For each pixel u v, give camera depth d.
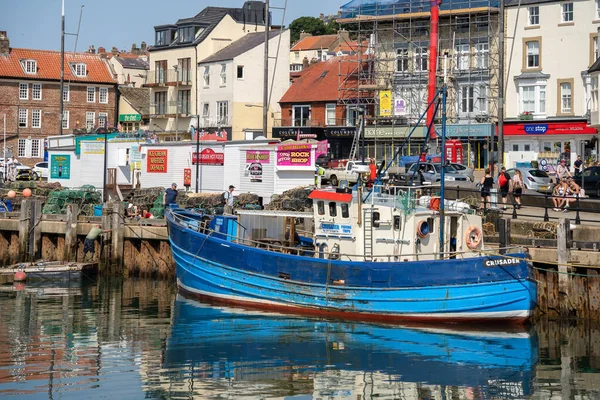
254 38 81.94
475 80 64.19
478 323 28.02
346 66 74.12
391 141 66.69
